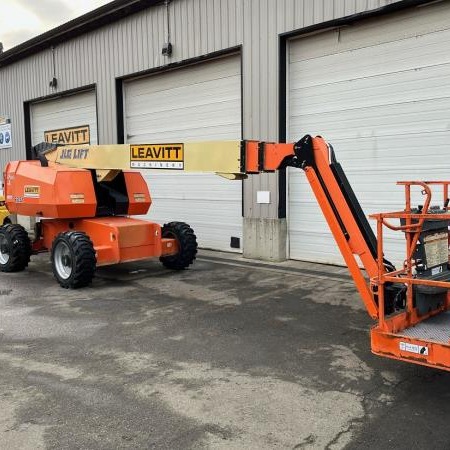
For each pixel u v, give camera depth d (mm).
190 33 10297
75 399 3824
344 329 5395
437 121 7379
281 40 8789
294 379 4156
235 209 10250
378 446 3145
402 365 4414
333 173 4676
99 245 7699
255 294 6898
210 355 4707
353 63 8172
